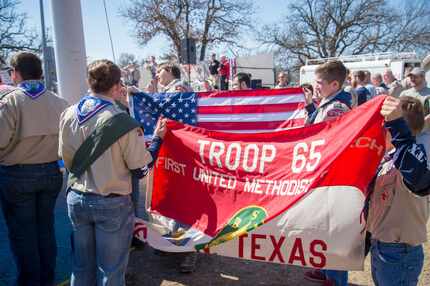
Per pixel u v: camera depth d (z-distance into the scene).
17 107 3.15
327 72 3.45
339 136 2.97
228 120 4.82
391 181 2.46
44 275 3.57
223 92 4.83
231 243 3.12
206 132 3.53
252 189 3.24
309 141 3.11
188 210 3.44
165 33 32.97
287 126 4.70
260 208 3.14
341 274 3.43
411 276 2.47
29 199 3.32
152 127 4.80
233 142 3.42
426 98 5.96
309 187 2.97
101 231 2.66
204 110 4.85
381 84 9.66
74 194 2.71
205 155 3.48
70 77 5.80
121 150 2.65
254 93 4.78
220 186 3.38
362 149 2.80
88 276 2.79
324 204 2.89
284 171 3.17
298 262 2.96
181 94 4.84
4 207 3.41
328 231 2.85
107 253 2.67
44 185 3.34
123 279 2.76
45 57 12.45
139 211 5.33
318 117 3.57
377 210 2.54
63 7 5.64
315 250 2.89
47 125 3.28
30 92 3.23
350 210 2.80
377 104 2.79
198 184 3.47
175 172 3.57
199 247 3.18
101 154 2.59
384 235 2.47
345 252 2.80
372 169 2.74
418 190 2.15
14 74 3.32
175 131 3.61
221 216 3.27
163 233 3.41
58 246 4.64
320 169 2.96
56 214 5.61
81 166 2.64
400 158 2.16
